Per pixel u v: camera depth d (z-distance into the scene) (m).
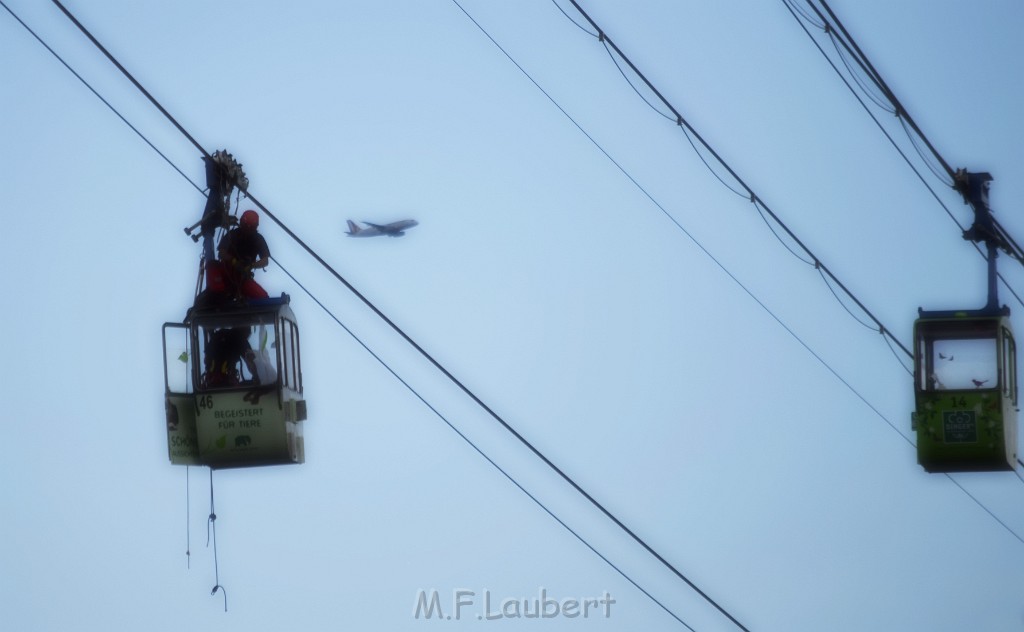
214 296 84.62
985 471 101.19
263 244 85.19
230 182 85.25
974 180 97.81
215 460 83.94
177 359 84.62
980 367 99.69
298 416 86.31
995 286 100.00
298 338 87.31
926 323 100.44
